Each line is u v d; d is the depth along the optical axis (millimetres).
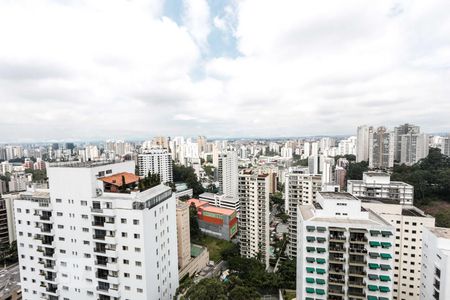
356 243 56219
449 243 49562
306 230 58812
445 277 48000
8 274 100625
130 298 54688
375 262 55562
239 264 97750
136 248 53250
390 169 183375
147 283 53781
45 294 61031
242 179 104000
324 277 58500
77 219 56750
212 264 115062
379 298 55219
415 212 85375
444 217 115062
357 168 194125
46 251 60344
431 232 53031
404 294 80250
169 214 63438
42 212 59719
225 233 137625
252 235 101938
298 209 69500
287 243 118812
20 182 153875
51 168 58062
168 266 63062
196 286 60312
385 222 58094
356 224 56375
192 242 133625
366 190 123875
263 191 99688
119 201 53844
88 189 55281
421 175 145750
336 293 57688
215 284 60781
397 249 80312
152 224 55594
